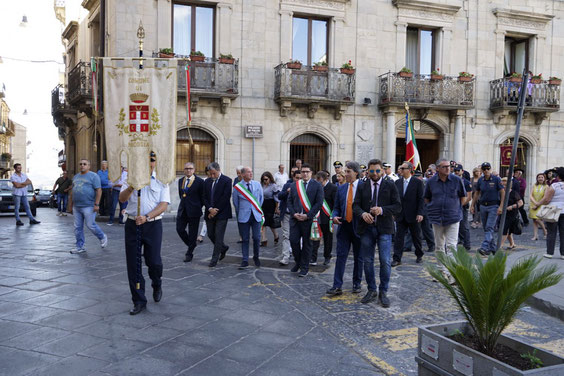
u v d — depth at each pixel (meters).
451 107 18.19
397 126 18.20
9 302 5.67
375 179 6.09
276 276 7.49
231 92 16.05
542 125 19.95
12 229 12.90
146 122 5.41
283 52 17.08
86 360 4.02
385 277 5.99
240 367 3.97
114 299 5.88
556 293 6.11
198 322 5.10
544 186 9.95
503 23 19.45
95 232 9.28
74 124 23.12
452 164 11.80
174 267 8.02
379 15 18.06
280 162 17.16
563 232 8.84
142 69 5.45
